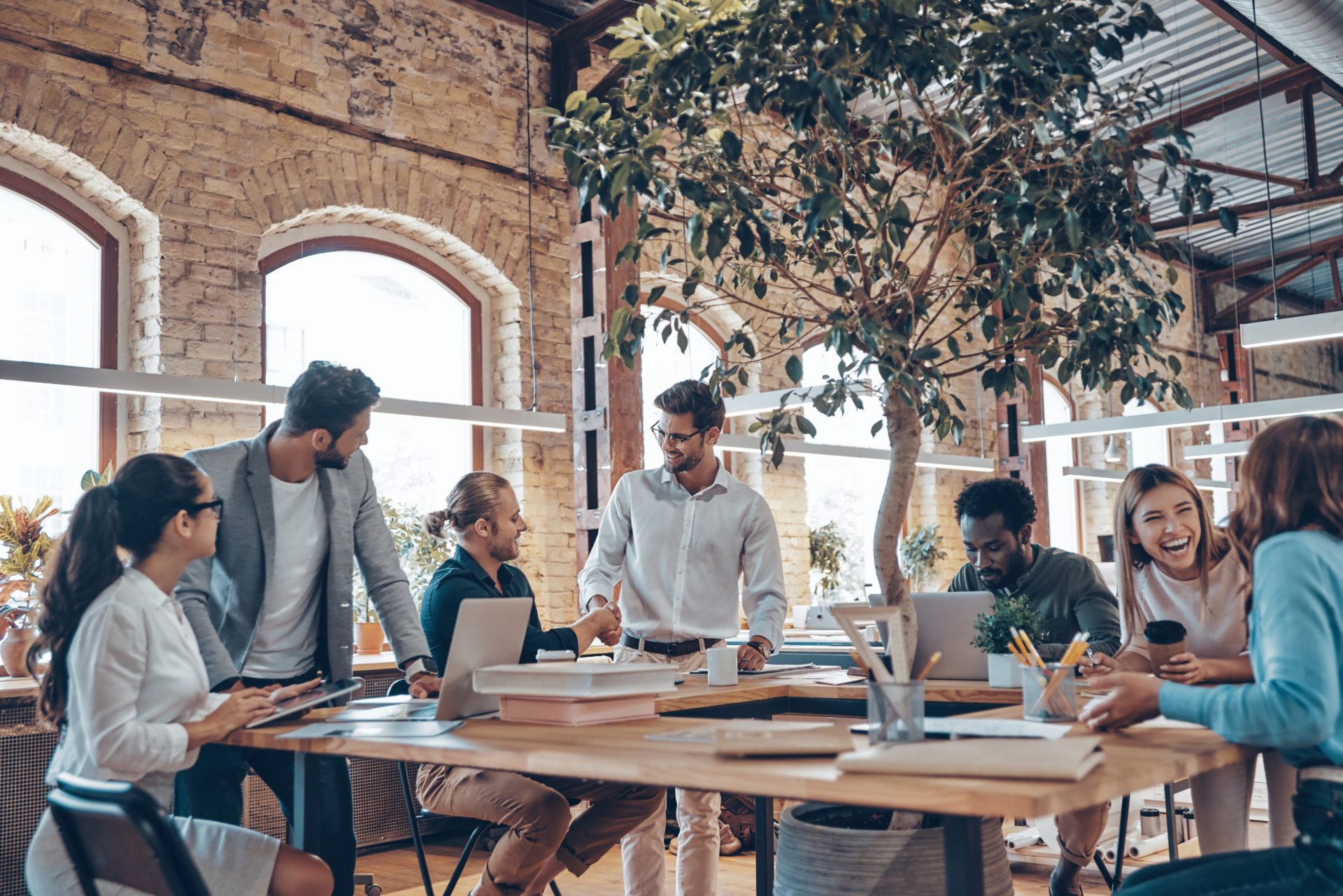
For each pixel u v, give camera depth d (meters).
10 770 3.94
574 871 2.57
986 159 2.61
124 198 5.37
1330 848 1.57
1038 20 2.23
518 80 7.06
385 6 6.40
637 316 2.77
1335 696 1.55
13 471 5.20
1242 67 9.26
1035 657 1.99
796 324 2.78
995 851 1.99
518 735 1.96
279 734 2.10
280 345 6.14
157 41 5.46
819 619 7.43
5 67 4.98
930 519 9.77
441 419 5.27
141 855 1.67
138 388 4.36
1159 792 4.04
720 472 3.45
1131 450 12.92
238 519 2.64
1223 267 14.43
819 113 2.42
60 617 2.07
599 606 3.35
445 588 2.91
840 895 1.94
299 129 5.98
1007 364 2.74
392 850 4.92
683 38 2.39
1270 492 1.73
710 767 1.51
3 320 5.21
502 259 6.87
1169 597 2.61
